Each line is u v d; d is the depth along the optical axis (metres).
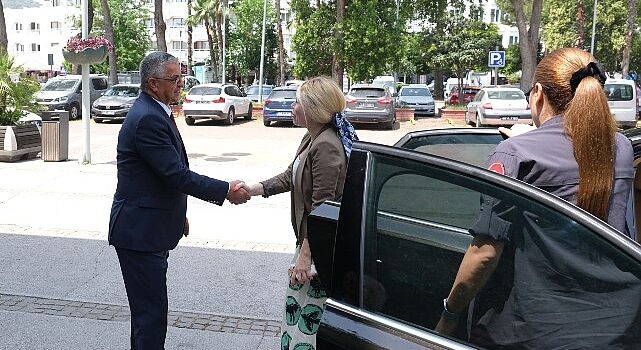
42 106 13.66
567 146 2.22
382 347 2.07
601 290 1.87
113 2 58.78
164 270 3.63
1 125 12.48
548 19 51.41
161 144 3.43
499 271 2.02
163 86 3.49
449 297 2.10
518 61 62.22
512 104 21.55
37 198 9.01
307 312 3.14
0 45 30.69
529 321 1.95
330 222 2.36
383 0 25.64
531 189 2.00
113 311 4.92
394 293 2.17
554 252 1.94
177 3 84.25
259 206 8.77
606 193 2.15
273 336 4.54
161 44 31.92
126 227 3.48
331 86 3.16
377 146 2.29
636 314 1.81
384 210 2.22
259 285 5.60
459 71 48.88
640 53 51.16
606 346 1.84
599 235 1.88
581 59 2.30
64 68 60.06
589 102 2.16
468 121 24.45
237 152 15.16
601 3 47.19
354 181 2.27
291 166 3.71
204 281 5.68
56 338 4.41
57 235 7.08
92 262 6.12
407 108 26.27
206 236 7.23
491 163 2.34
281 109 22.98
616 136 2.30
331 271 2.29
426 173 2.17
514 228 2.00
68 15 72.25
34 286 5.44
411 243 2.20
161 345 3.65
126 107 23.19
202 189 3.51
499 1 55.22
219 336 4.52
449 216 2.15
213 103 23.11
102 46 11.70
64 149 12.52
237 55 68.44
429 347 2.03
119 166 3.52
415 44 30.86
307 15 26.86
